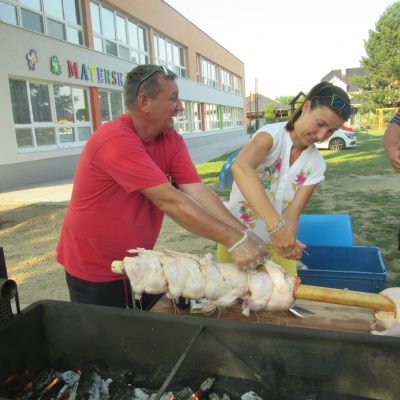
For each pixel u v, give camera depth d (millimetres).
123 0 14578
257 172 2057
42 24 10898
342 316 1759
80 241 1873
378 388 1181
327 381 1218
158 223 1995
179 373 1346
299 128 1854
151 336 1352
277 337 1234
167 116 1681
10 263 4730
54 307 1433
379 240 4812
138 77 1627
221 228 1488
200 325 1291
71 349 1449
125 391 1339
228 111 33406
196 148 21766
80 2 12398
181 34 20969
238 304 1916
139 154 1569
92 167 1688
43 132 10922
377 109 33938
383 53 35438
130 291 1999
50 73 10812
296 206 2000
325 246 2803
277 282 1461
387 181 8719
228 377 1304
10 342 1329
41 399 1345
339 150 15914
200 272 1497
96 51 12844
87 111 12695
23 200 8195
